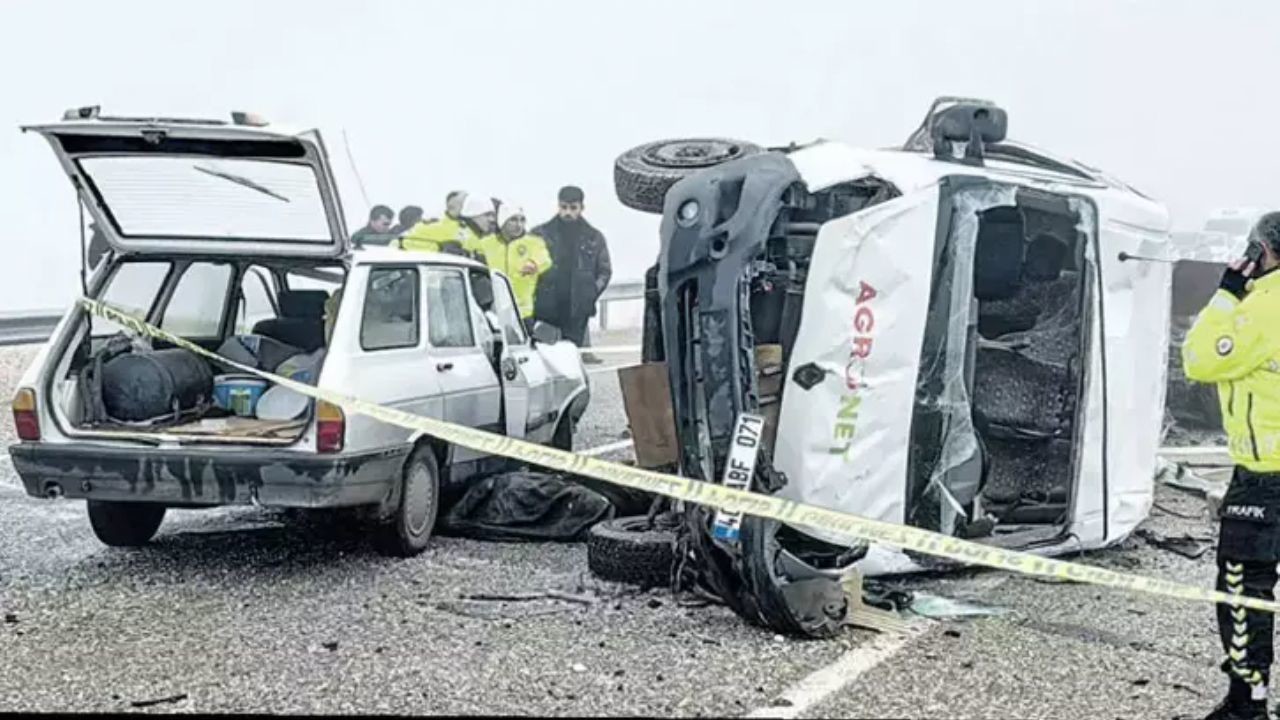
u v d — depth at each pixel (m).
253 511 8.40
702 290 5.98
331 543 7.58
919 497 6.60
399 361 7.23
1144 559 7.45
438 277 7.81
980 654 5.71
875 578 6.67
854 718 4.96
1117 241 7.14
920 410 6.53
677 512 6.88
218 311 7.98
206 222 7.12
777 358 6.38
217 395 7.54
